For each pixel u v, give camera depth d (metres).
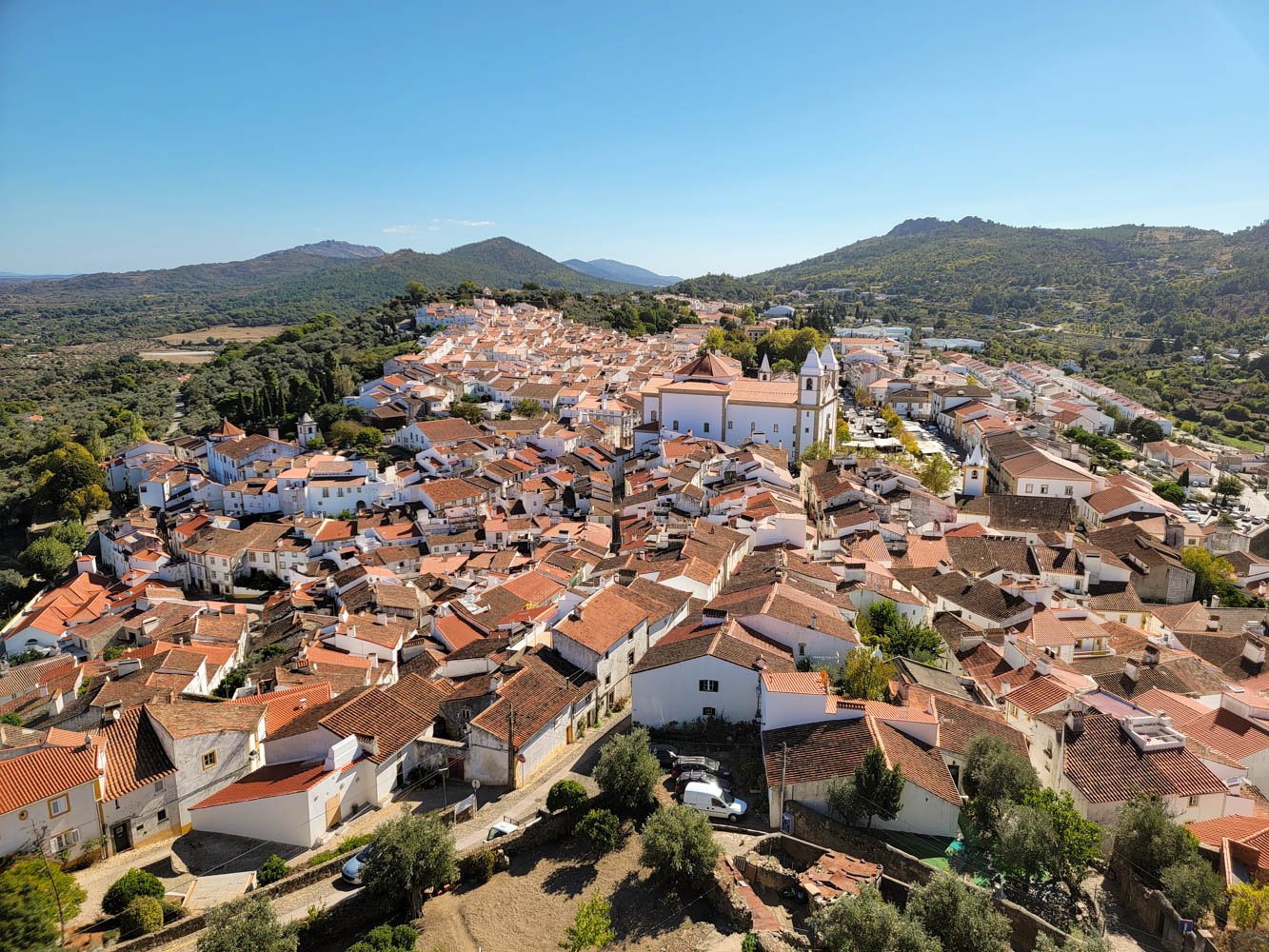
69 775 53.66
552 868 52.84
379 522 140.88
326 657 81.31
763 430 175.75
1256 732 61.00
